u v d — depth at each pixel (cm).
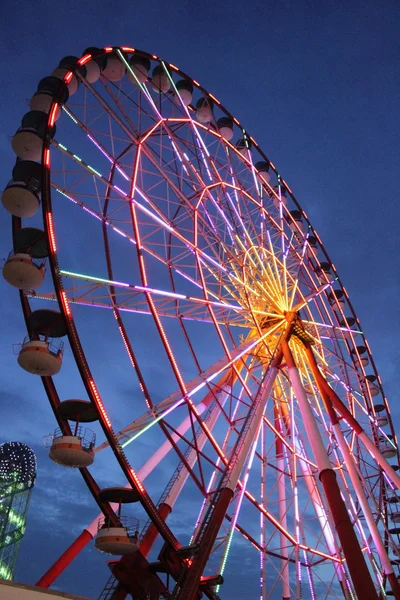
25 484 5734
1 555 5278
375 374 4091
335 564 2989
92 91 2514
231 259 3091
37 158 2370
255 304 3288
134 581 2042
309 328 3669
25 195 2212
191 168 2944
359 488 2844
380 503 3541
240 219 3225
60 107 2333
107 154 2581
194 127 3145
